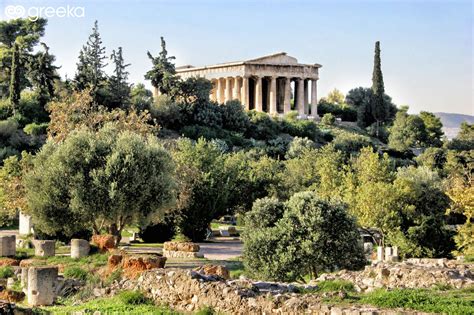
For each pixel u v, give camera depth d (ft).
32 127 479.00
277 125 605.31
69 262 174.29
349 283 114.01
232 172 330.34
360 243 184.65
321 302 95.66
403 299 94.63
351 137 588.91
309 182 379.14
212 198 289.12
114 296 119.44
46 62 530.68
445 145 634.02
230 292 102.53
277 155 531.50
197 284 106.83
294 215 180.34
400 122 643.45
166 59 595.06
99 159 220.43
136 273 134.92
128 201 216.33
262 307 97.60
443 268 116.67
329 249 178.09
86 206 212.23
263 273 175.63
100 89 527.40
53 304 132.36
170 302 109.81
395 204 263.90
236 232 325.62
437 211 295.69
